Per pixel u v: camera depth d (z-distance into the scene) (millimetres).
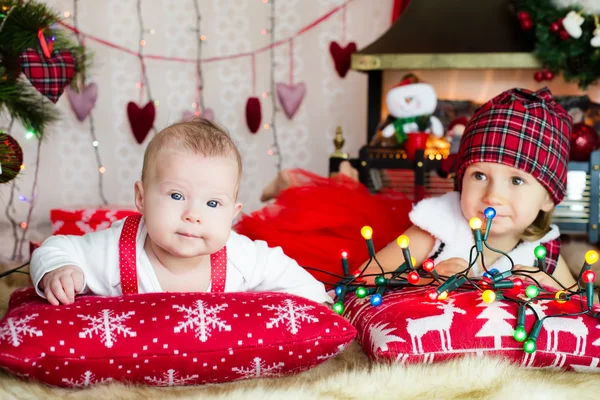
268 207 1893
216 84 3342
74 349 979
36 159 3283
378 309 1232
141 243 1210
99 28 3271
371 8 3246
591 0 2807
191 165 1114
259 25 3303
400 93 2523
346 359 1192
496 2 2715
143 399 982
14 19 1913
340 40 3273
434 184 2428
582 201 2301
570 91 2734
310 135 3328
